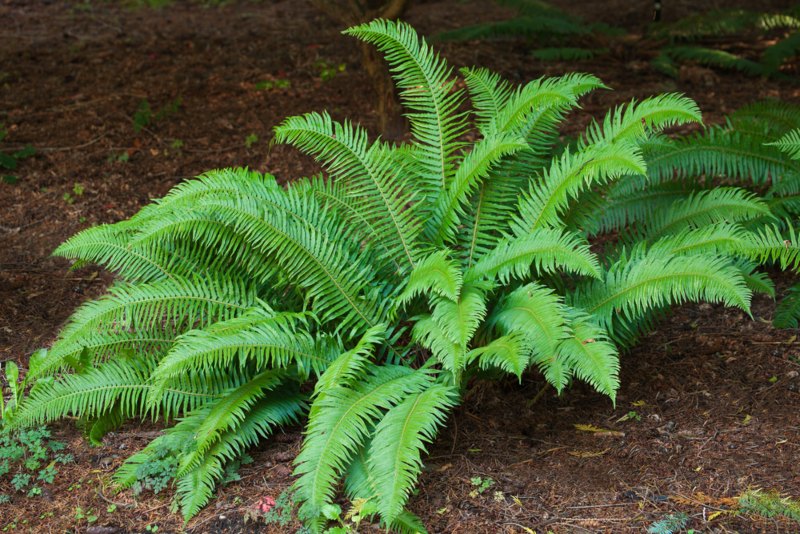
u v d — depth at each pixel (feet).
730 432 13.87
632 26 39.55
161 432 14.28
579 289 14.48
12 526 12.42
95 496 13.01
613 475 13.10
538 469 13.33
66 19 41.06
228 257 14.80
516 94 15.35
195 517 12.52
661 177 19.22
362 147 14.98
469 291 12.96
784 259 14.01
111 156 25.36
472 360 13.38
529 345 12.28
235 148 25.96
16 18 40.88
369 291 14.24
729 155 18.13
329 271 13.84
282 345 12.88
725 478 12.86
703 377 15.39
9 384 15.15
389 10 24.18
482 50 34.53
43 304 18.44
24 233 21.45
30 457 13.75
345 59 33.88
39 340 17.07
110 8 43.83
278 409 13.66
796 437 13.57
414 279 13.21
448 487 12.99
